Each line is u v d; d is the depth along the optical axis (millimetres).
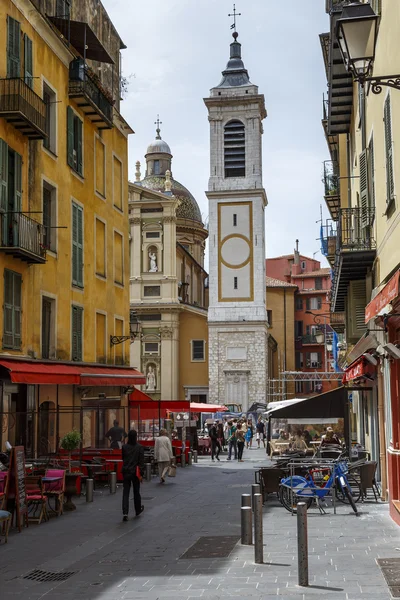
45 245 24797
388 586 9992
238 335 71188
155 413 37094
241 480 27922
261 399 70062
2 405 21969
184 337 73188
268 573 11125
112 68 36875
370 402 24578
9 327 22641
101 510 19344
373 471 19094
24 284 23875
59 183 27469
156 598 10062
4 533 15344
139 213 73062
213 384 70812
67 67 28656
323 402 22188
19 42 23516
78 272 29266
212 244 72562
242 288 71750
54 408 26359
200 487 25328
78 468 21922
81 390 28969
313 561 11859
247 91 73625
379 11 14523
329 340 78125
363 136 19922
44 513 17359
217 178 73062
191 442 44375
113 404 33375
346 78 23094
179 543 14250
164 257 72562
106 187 33594
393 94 13297
